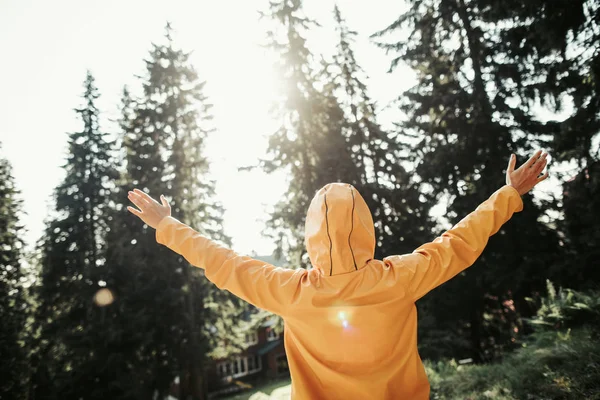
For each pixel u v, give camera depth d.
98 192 22.45
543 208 12.00
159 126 21.14
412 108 15.73
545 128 11.84
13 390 17.88
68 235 21.50
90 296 16.45
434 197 14.97
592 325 6.21
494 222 1.45
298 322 1.39
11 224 22.95
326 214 1.44
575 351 5.09
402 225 16.52
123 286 16.81
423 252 1.45
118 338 15.35
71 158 22.30
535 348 6.47
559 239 11.59
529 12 8.05
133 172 20.56
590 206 8.46
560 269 10.09
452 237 1.45
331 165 15.29
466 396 5.50
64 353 18.61
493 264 12.18
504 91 12.19
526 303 11.53
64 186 21.95
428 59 14.34
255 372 38.84
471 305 14.16
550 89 8.94
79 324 18.33
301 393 1.41
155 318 17.16
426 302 14.52
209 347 19.45
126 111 24.30
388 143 19.31
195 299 20.81
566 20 7.45
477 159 12.46
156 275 18.19
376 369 1.34
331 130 16.69
